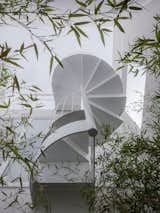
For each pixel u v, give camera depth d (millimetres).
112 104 4594
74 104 4863
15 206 2588
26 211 2455
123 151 1828
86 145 2936
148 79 3783
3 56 1065
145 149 1743
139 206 1645
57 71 4844
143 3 4090
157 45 1228
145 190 1657
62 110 4750
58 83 4949
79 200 2447
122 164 1857
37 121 5344
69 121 3113
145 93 3998
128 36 6219
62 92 4965
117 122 4492
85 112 3189
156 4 3701
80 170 2650
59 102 4945
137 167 1771
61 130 2639
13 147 1375
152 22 3943
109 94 4699
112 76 4754
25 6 1266
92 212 2057
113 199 1803
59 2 3889
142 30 4754
